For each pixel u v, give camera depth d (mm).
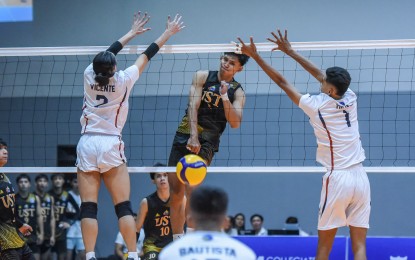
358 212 8469
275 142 16953
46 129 17766
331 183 8375
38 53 9875
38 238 15336
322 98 8492
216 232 4984
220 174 17312
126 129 17250
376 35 17062
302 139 16938
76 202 16062
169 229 11273
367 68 16594
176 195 9711
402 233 16609
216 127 9742
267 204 17125
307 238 11383
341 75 8406
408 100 16531
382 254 11008
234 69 9602
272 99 16859
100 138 8578
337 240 11141
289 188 17094
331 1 17297
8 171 9680
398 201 16656
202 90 9711
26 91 17781
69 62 17734
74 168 9633
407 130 16547
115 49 9125
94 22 17828
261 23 17359
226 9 17453
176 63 16797
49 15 17984
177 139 9844
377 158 16625
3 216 10148
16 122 17812
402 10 17109
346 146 8422
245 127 17000
